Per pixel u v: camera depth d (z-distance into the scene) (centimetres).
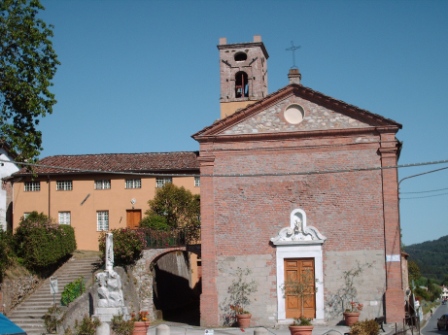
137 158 5178
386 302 3166
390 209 3241
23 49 2856
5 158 5112
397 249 3206
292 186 3350
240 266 3331
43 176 5012
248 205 3369
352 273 3234
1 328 1667
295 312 3266
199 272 5441
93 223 4953
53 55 2970
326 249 3278
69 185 5025
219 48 4541
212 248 3356
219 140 3434
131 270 3797
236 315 3266
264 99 3403
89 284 3444
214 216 3388
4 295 3200
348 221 3278
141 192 4950
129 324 2878
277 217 3338
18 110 2920
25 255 3569
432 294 13500
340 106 3344
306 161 3350
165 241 3803
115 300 3064
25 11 2886
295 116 3400
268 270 3312
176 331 3119
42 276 3691
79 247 4925
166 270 4428
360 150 3309
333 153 3331
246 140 3416
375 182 3281
